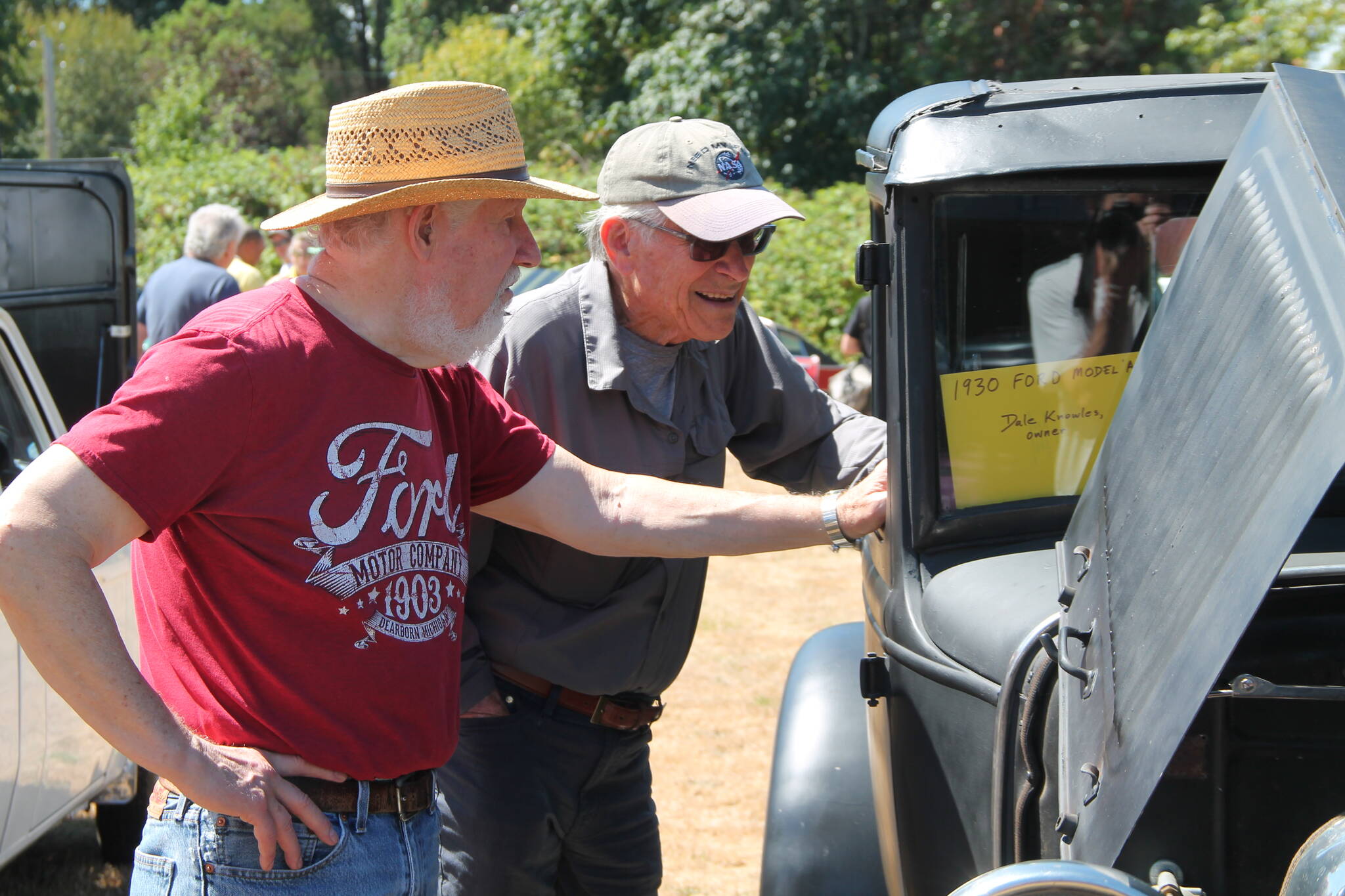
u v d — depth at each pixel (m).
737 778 4.86
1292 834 1.54
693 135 2.34
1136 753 1.30
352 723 1.67
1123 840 1.28
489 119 1.77
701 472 2.59
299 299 1.69
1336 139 1.39
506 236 1.79
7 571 1.43
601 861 2.63
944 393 2.06
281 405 1.61
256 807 1.59
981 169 1.98
